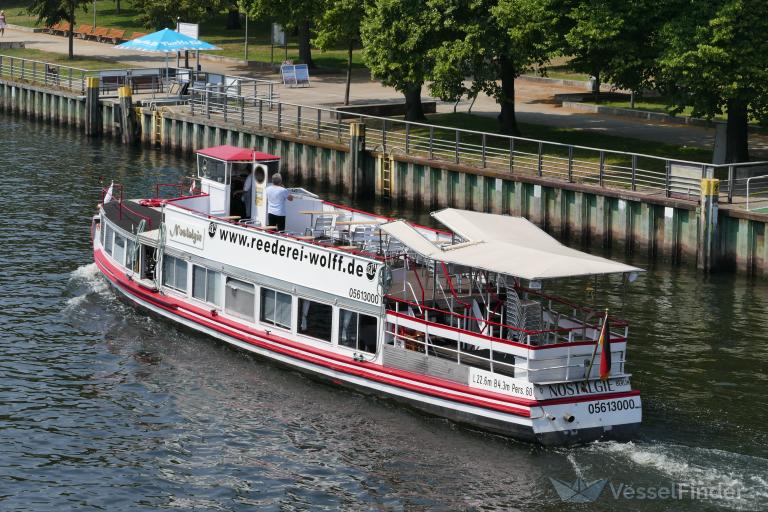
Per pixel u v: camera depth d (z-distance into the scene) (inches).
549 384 1230.9
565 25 2340.1
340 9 3004.4
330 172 2659.9
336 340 1405.0
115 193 2500.0
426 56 2544.3
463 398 1278.3
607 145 2529.5
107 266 1748.3
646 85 2306.8
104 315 1654.8
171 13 4234.7
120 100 3184.1
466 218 1397.6
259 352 1485.0
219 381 1428.4
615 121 2854.3
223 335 1529.3
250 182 1643.7
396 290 1382.9
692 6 2158.0
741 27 2065.7
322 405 1360.7
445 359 1305.4
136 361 1487.5
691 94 2176.4
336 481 1182.3
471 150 2475.4
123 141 3203.7
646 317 1710.1
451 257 1293.1
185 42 3415.4
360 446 1256.8
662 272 1988.2
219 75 3348.9
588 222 2185.0
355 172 2573.8
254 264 1481.3
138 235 1652.3
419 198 2492.6
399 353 1339.8
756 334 1637.6
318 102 3211.1
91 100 3304.6
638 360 1520.7
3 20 4881.9
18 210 2288.4
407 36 2566.4
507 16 2346.2
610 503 1131.3
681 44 2103.8
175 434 1285.7
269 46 4389.8
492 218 1421.0
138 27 4943.4
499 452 1235.9
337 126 2738.7
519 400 1232.8
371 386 1368.1
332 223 1587.1
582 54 2327.8
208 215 1565.0
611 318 1299.2
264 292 1478.8
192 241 1565.0
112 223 1726.1
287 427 1301.7
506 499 1142.3
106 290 1769.2
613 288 1859.0
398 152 2539.4
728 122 2258.9
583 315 1392.7
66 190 2517.2
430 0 2514.8
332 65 3978.8
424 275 1416.1
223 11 4881.9
